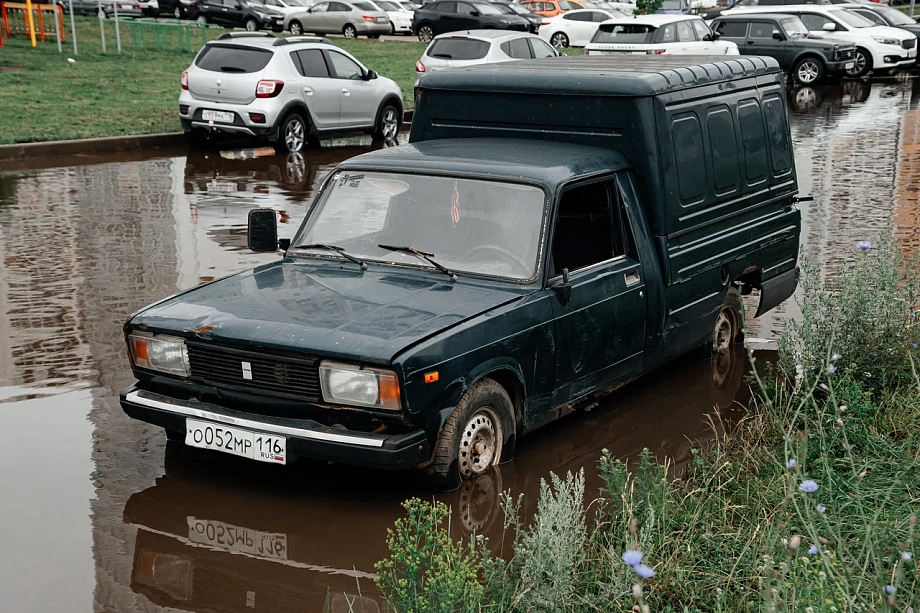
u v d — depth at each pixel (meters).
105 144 17.12
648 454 4.93
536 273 5.88
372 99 19.11
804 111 22.61
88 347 7.78
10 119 18.30
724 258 7.50
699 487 5.20
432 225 6.18
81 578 4.62
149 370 5.68
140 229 11.60
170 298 5.96
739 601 4.12
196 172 15.42
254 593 4.51
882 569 3.85
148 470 5.79
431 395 5.13
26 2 30.47
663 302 6.82
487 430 5.68
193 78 17.38
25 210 12.52
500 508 5.36
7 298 8.96
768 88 8.30
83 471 5.75
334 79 18.25
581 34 40.06
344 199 6.52
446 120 7.47
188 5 43.28
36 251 10.57
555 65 7.60
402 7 44.25
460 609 3.93
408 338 5.11
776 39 28.41
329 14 41.31
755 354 7.94
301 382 5.20
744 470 5.44
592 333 6.21
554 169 6.19
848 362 6.58
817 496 4.79
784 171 8.47
